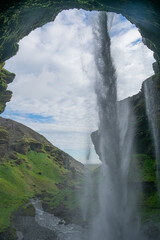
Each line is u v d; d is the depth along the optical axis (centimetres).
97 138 8275
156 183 4678
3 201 8356
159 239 3247
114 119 4750
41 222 6278
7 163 14762
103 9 3856
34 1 3272
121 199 4588
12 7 3075
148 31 3741
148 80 6844
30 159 18350
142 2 2762
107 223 4306
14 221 6331
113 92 4753
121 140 4884
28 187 12125
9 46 4247
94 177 7344
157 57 4844
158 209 4050
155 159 5600
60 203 7644
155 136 6078
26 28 4300
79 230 4881
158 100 6181
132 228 3844
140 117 6975
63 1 3712
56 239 4644
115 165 4778
